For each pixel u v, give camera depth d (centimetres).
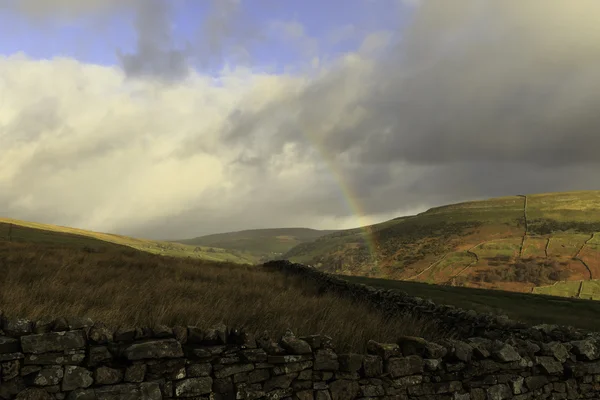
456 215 19900
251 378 625
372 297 1725
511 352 800
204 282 1611
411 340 755
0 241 2602
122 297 941
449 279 12275
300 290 1845
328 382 671
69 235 11256
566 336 1006
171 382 577
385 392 691
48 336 538
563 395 835
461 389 747
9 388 505
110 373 548
